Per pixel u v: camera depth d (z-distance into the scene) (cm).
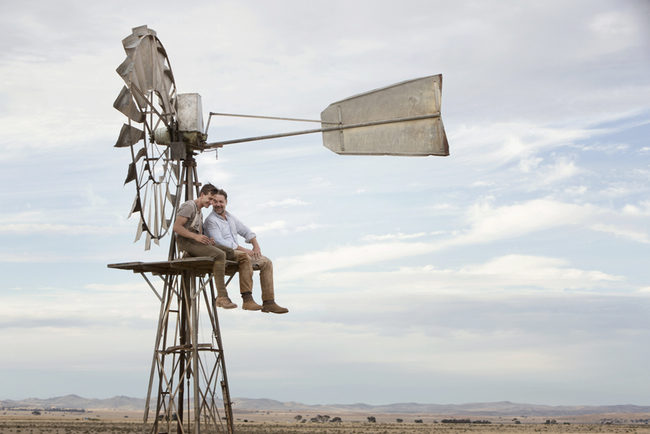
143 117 1527
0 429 10325
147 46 1527
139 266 1535
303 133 1678
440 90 1573
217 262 1461
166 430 1555
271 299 1531
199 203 1502
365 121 1633
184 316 1631
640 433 11750
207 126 1702
